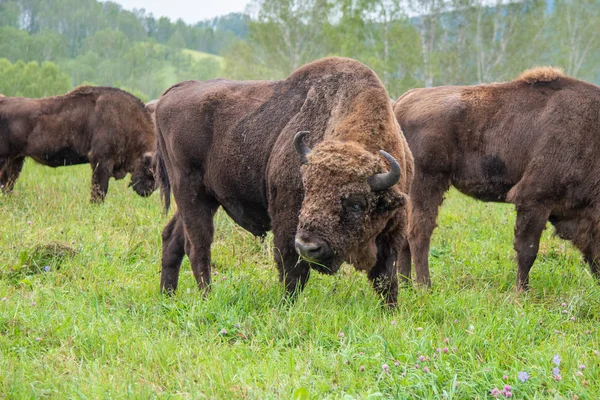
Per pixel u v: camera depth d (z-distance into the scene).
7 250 13.29
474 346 8.91
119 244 14.62
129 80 144.00
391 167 9.27
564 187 12.78
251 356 8.72
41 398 7.39
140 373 8.05
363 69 10.86
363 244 9.95
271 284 11.66
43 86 102.25
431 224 13.95
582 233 12.91
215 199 12.66
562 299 11.80
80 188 23.33
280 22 78.94
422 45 73.75
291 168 10.53
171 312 10.34
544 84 13.58
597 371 8.10
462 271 14.06
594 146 12.62
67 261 13.10
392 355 8.60
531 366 8.17
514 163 13.47
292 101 11.34
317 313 10.12
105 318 9.70
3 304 10.14
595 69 81.19
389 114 10.45
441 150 14.01
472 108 14.02
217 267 13.88
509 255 15.14
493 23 77.62
